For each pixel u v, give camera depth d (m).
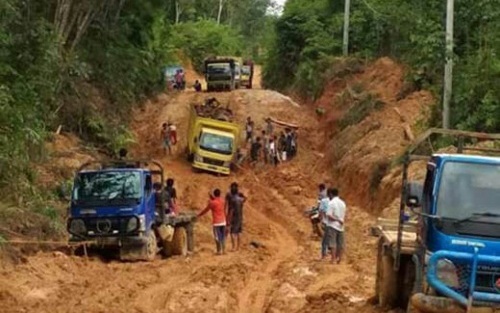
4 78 24.55
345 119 45.97
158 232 22.34
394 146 35.53
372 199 32.53
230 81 63.47
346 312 14.09
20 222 21.34
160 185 22.64
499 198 11.82
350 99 48.06
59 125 36.19
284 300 15.41
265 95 57.16
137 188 20.95
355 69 52.19
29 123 23.66
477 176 12.02
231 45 98.31
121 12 49.41
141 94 54.56
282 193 38.81
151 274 18.20
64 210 24.75
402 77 45.09
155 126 49.91
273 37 71.31
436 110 30.91
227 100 57.31
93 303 14.54
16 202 22.70
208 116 47.19
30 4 30.81
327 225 21.00
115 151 38.78
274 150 44.72
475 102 27.61
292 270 19.59
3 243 18.20
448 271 11.46
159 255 22.92
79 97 39.00
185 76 83.25
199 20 99.44
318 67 56.72
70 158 30.27
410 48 44.03
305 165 44.75
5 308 13.66
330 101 51.66
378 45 53.06
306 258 22.67
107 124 41.25
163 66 62.78
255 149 44.78
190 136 43.84
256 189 39.38
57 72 30.25
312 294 15.67
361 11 56.50
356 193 34.84
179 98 59.12
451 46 27.28
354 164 36.53
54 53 28.42
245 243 26.86
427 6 41.69
